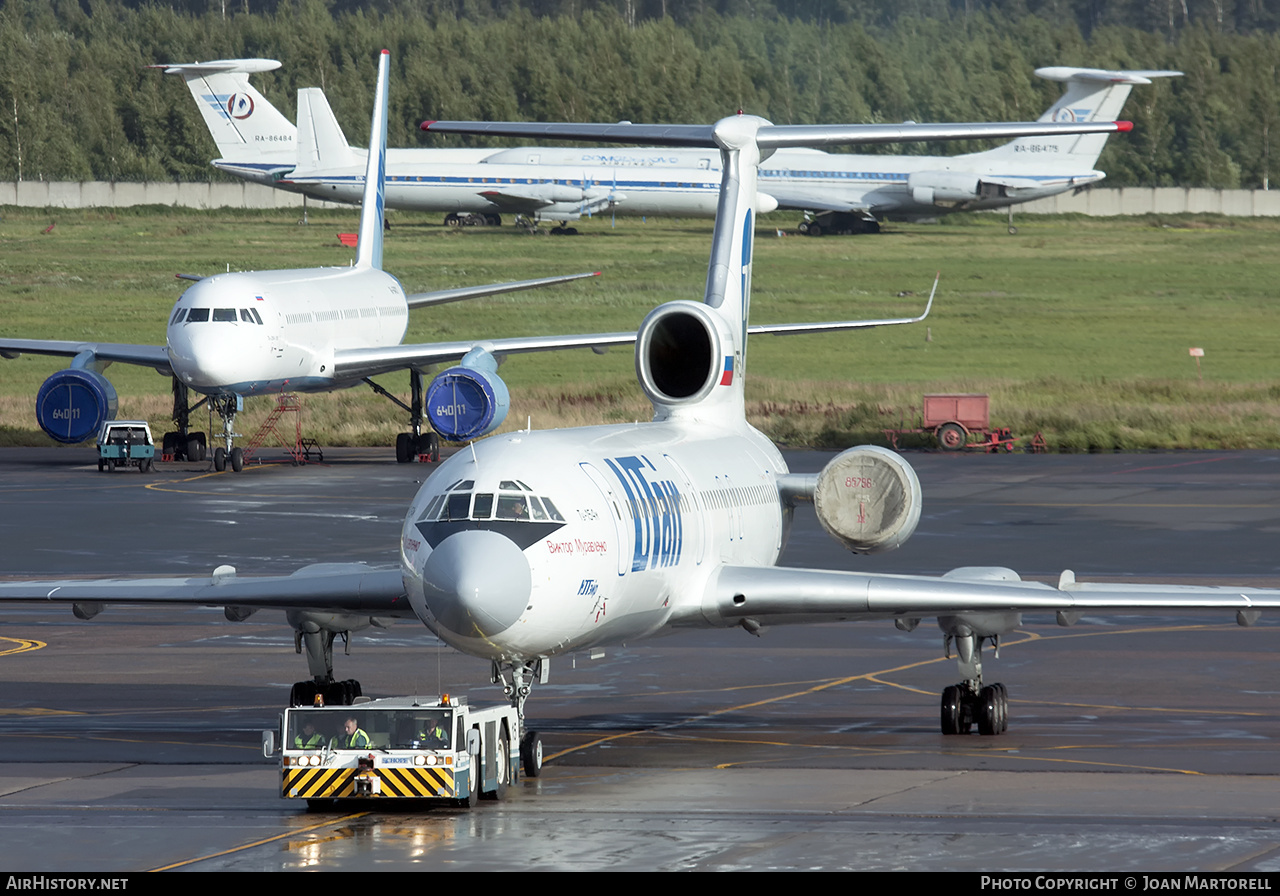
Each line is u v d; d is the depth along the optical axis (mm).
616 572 65875
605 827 56344
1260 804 59500
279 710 83438
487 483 63906
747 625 76438
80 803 60844
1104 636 106062
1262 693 86625
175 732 77062
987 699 75062
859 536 82688
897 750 71812
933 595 71312
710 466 81562
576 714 82312
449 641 62656
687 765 68500
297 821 57656
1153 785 63281
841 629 111250
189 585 75188
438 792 58031
